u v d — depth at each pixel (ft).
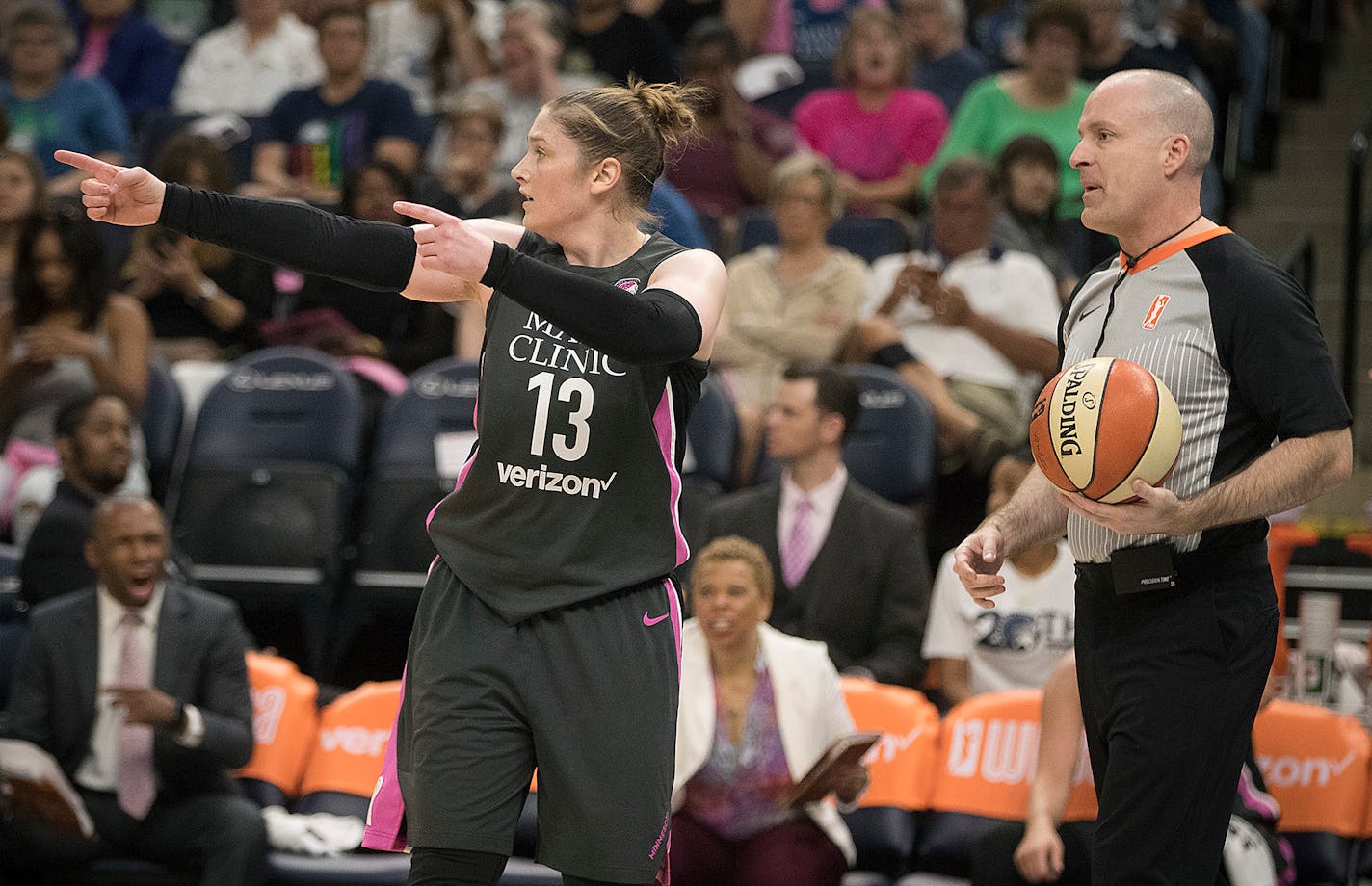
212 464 64.44
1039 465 30.30
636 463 28.30
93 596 52.49
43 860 50.60
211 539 62.18
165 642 51.67
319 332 69.67
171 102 97.30
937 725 51.55
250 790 53.21
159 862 50.78
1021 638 53.52
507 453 28.14
